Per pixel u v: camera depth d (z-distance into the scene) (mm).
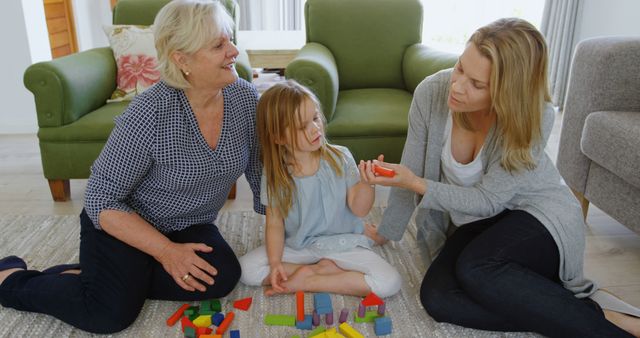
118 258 1236
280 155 1318
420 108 1369
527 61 1092
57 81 1850
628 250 1694
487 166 1299
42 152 1926
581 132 1847
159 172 1249
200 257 1312
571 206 1266
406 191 1465
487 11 3936
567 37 3551
